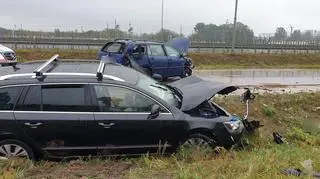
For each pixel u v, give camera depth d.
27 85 7.54
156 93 8.10
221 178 5.91
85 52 32.41
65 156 7.64
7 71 8.23
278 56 38.25
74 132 7.56
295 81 21.95
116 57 17.88
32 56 30.12
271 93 15.12
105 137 7.68
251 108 12.66
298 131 11.62
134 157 7.85
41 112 7.50
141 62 18.08
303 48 47.66
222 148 7.87
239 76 24.03
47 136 7.50
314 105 14.34
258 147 9.57
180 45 22.39
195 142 8.05
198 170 6.35
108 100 7.70
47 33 41.22
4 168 6.66
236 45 43.88
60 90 7.61
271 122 12.39
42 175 6.46
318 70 30.75
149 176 6.31
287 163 6.75
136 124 7.71
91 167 7.07
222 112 8.65
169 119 7.85
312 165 6.73
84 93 7.64
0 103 7.45
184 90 8.59
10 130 7.37
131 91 7.81
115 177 6.35
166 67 18.67
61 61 9.00
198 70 27.23
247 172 6.04
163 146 7.88
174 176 6.26
